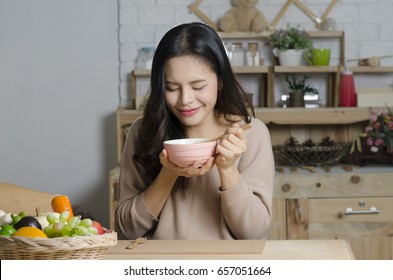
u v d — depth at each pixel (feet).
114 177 11.03
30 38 12.78
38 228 4.60
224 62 5.47
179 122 5.78
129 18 12.47
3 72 12.83
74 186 12.89
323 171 10.88
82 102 12.81
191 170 5.14
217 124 5.91
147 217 5.70
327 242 5.34
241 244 5.24
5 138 12.94
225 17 12.11
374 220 10.69
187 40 5.27
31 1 12.71
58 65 12.78
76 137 12.85
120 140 12.00
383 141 11.42
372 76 12.54
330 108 11.70
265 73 12.26
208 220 5.76
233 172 5.36
